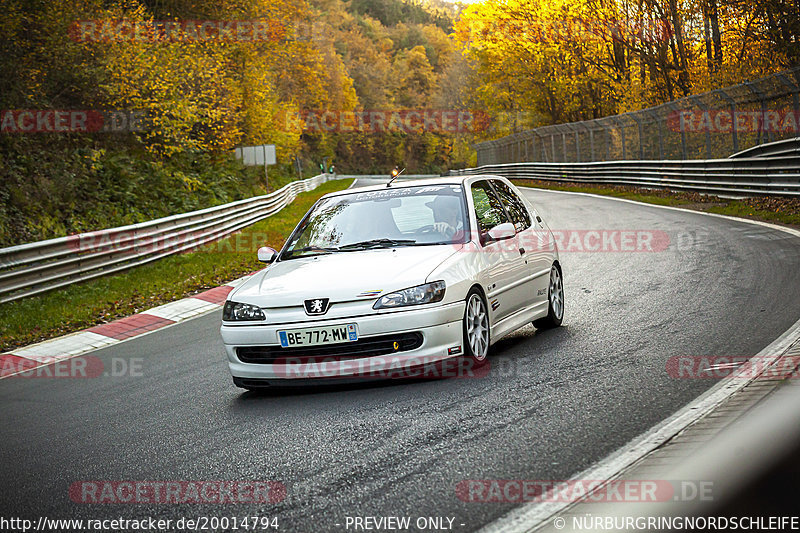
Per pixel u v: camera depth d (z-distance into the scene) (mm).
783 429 2320
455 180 6230
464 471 3336
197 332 8656
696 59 30922
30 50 20656
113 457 4215
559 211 20172
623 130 28688
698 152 22469
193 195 23969
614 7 33188
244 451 4020
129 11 24188
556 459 3365
